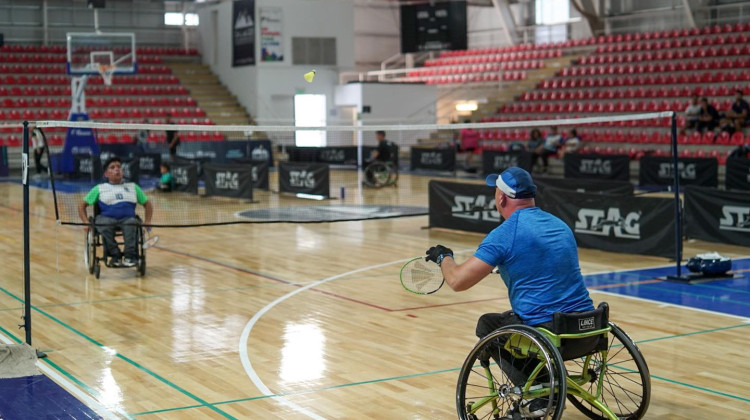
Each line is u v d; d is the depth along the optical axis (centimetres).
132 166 2145
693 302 917
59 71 3103
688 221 1318
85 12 3306
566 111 2784
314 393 610
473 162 2788
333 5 3275
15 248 1312
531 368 505
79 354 716
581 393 499
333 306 909
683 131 2395
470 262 489
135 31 3412
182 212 1730
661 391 611
